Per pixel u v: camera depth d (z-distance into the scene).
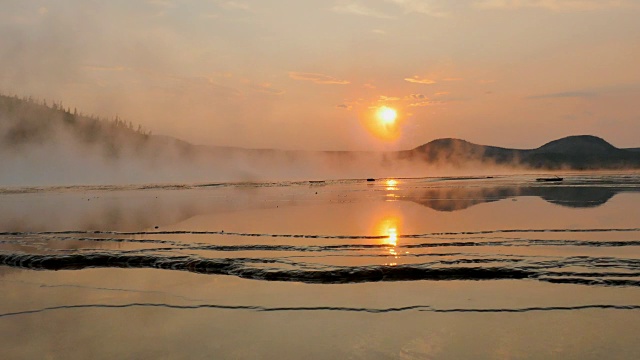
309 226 19.14
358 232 17.41
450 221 19.91
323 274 11.63
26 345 7.90
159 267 13.12
